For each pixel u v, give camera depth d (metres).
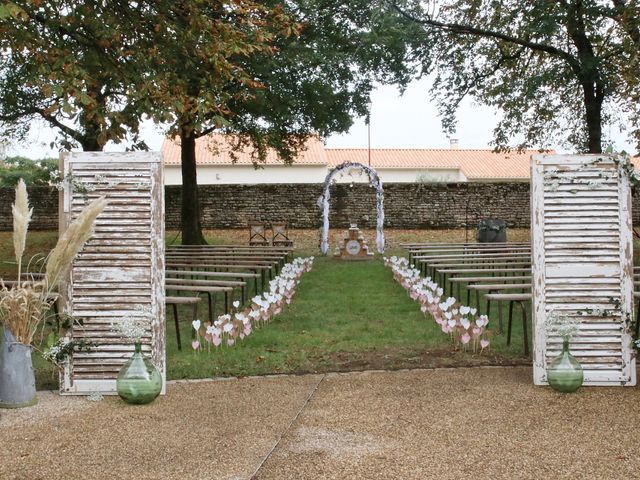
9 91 12.50
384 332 7.07
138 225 4.86
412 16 12.69
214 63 8.81
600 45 12.80
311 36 13.83
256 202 22.53
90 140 11.72
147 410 4.41
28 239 19.41
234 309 8.70
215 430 3.97
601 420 4.08
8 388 4.49
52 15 8.13
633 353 4.96
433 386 4.93
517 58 14.62
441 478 3.19
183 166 16.19
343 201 22.67
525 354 6.05
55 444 3.73
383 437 3.80
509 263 9.86
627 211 4.94
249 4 9.00
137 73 8.40
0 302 4.53
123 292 4.84
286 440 3.78
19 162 26.56
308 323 7.61
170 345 6.57
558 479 3.16
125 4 8.59
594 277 4.96
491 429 3.92
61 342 4.79
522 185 22.56
